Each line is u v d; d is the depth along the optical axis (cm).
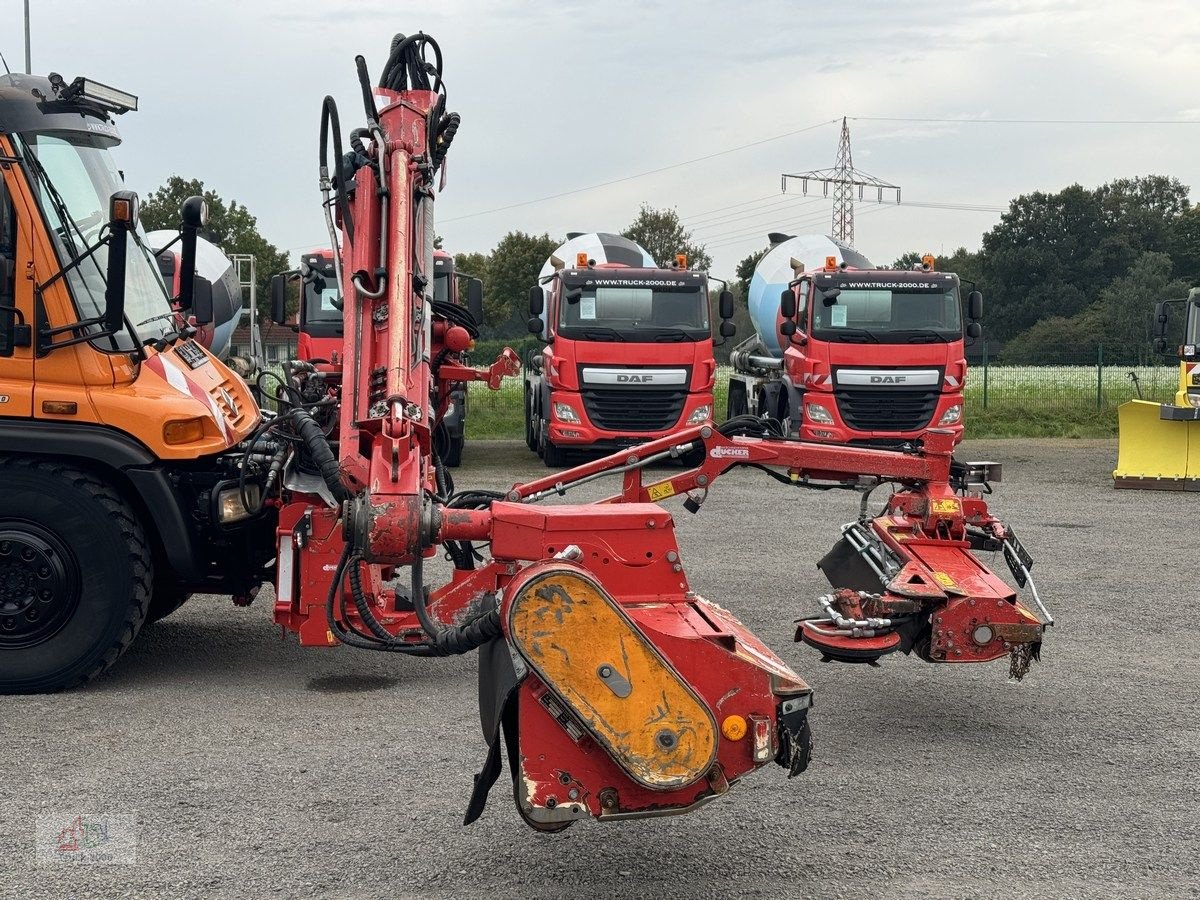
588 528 407
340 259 591
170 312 713
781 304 1716
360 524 409
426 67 645
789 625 774
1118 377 3108
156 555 647
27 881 387
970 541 610
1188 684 647
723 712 370
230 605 831
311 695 609
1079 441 2248
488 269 6712
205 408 629
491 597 462
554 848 421
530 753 357
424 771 495
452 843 423
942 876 402
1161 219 9800
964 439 2284
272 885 387
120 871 395
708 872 403
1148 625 780
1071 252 9331
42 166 603
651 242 6712
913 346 1670
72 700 592
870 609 552
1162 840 435
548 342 1739
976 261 9775
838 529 1173
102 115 666
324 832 431
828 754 530
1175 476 1524
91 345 604
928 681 654
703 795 367
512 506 413
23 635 596
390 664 673
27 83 615
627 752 351
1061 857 418
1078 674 668
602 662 352
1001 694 629
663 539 412
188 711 577
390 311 520
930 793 482
